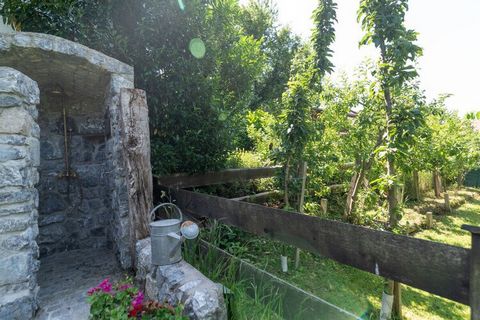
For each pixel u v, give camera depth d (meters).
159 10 3.44
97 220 3.80
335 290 3.00
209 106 3.99
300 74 4.01
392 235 1.37
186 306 1.69
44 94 3.42
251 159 5.64
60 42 2.40
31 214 2.07
